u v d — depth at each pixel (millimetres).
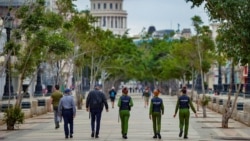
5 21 50469
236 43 37844
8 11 49625
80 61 101062
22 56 55312
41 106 80688
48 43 54219
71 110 44500
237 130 52500
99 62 126562
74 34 90000
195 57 113312
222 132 50469
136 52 181875
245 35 36469
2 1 57125
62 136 46469
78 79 102500
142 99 158500
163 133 49531
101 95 45156
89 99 45094
